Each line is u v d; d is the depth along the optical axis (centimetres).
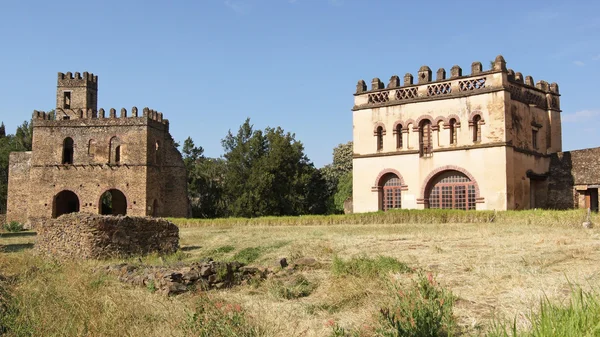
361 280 1346
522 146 4088
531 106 4262
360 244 2286
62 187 6481
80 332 1008
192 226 4694
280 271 1692
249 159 7550
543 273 1366
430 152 4281
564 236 2172
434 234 2552
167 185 6825
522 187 4025
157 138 6656
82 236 2316
